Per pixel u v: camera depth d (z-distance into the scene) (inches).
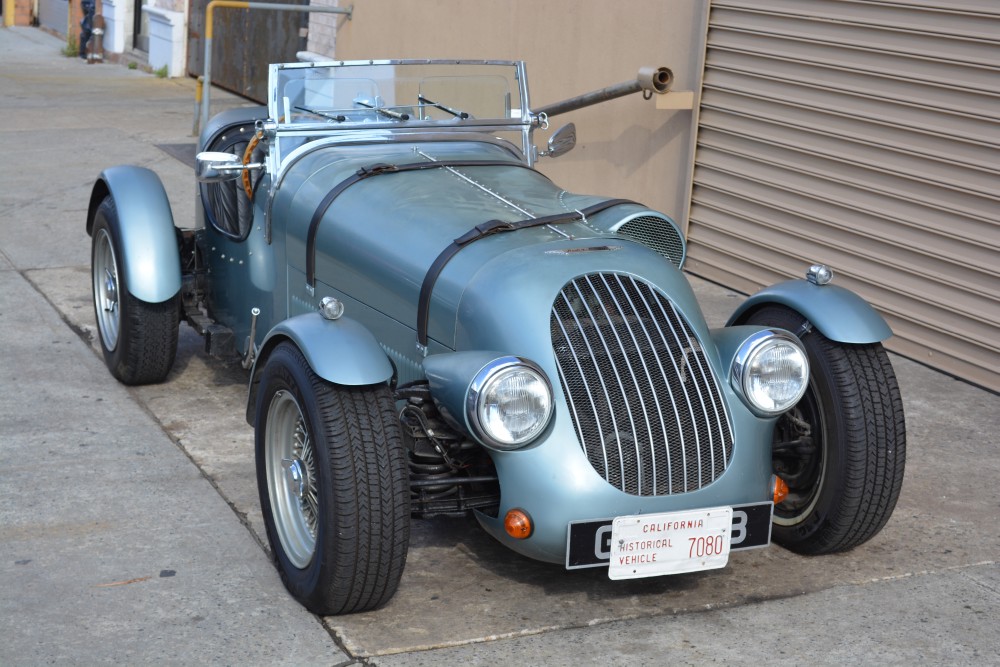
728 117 281.0
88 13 701.3
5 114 487.8
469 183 167.6
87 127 463.8
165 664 125.3
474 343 138.3
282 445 143.5
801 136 262.1
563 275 137.9
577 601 142.1
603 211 159.8
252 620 134.9
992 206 223.8
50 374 213.5
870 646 134.7
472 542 157.1
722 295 281.9
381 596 133.2
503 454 129.4
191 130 463.8
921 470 188.7
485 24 357.1
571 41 325.1
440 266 145.3
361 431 127.9
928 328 239.3
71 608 135.8
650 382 133.3
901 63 237.0
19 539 151.7
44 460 176.6
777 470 157.8
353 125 185.9
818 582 149.6
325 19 458.9
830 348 148.8
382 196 163.8
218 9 573.9
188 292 214.5
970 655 133.7
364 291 158.9
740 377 135.7
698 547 132.7
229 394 208.7
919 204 237.6
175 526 157.6
